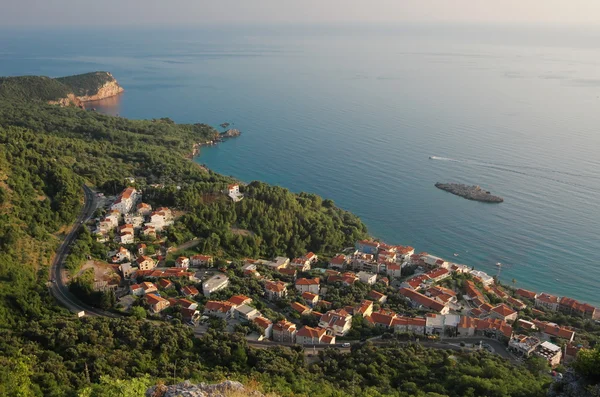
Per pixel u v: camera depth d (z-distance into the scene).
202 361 118.06
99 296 145.88
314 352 131.88
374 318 151.38
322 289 174.75
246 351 123.56
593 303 180.50
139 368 107.88
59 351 113.31
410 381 112.06
